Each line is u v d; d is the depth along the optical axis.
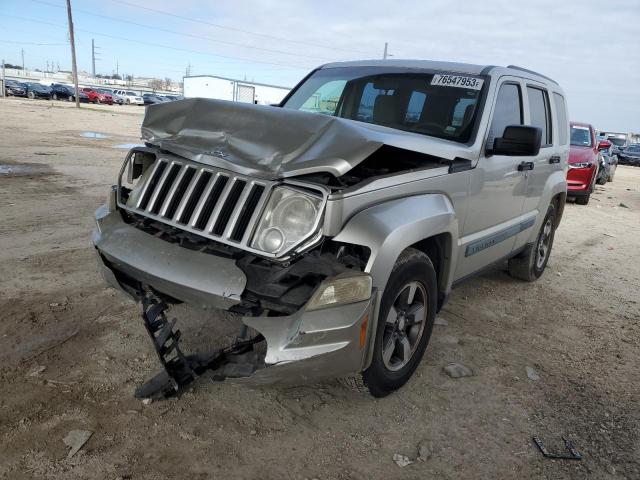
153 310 3.25
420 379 3.60
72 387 3.11
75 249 5.51
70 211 7.12
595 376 3.89
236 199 2.89
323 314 2.61
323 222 2.66
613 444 3.07
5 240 5.64
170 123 3.36
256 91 53.81
